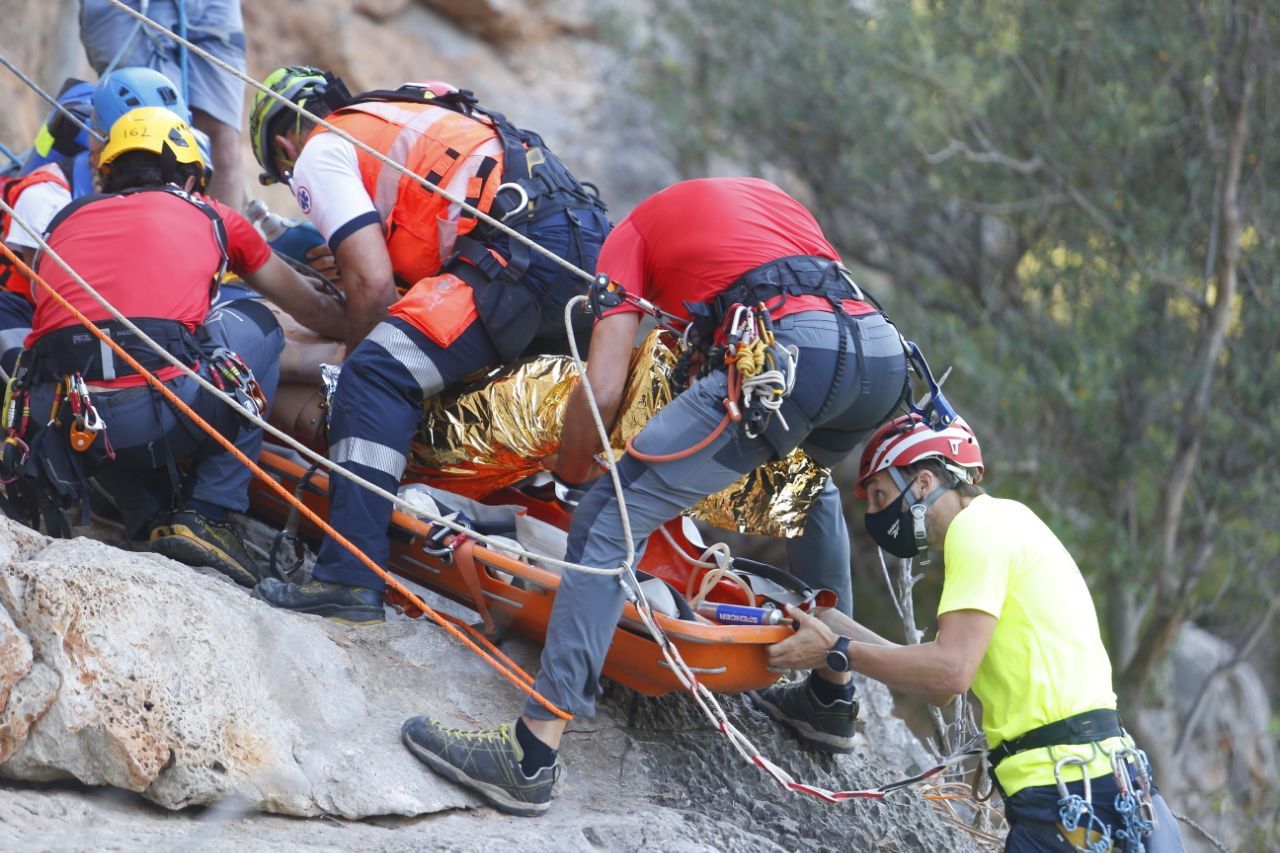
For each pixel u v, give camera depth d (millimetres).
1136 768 9508
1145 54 31328
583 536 10195
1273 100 30938
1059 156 31859
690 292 10391
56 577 9219
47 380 11164
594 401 10125
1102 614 35281
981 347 33156
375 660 11109
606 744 11562
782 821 11508
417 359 11531
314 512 12734
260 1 35812
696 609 11531
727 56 38500
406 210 11906
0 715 8828
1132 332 32000
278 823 9438
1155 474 32188
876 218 37875
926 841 12500
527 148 12148
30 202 12734
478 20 39000
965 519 9945
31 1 25953
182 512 11938
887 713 17578
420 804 9891
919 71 31344
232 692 9570
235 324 12156
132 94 12109
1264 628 32406
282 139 12664
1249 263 32125
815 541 12172
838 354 10023
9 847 8062
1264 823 29000
